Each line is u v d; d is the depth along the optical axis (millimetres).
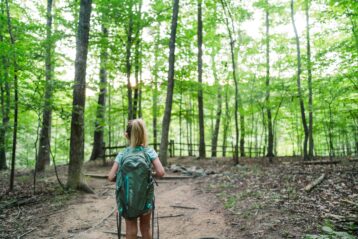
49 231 5199
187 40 15031
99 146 16328
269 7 14109
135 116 15828
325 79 11773
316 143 25750
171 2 14250
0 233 5129
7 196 7809
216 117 20391
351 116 15859
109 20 11828
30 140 20219
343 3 8062
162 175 3396
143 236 3387
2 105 8875
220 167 12125
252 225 4930
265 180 8469
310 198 6176
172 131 28938
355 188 6750
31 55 7992
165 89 17562
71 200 7191
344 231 4402
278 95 14875
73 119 8281
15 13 11484
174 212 6078
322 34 11180
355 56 9672
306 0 12125
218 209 6051
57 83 7918
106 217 5867
